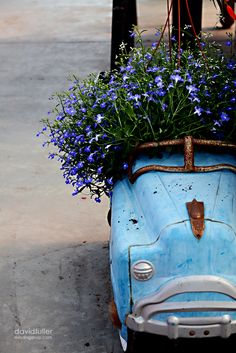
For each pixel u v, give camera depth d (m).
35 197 5.75
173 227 3.12
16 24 11.73
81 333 4.01
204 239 3.10
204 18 11.22
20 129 7.20
